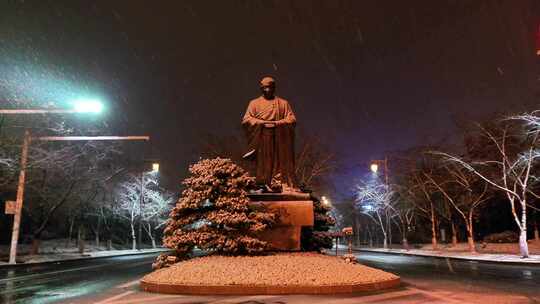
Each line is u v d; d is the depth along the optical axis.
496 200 49.12
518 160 31.09
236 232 16.02
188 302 11.48
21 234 46.53
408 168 47.72
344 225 74.81
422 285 15.22
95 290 14.75
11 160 27.56
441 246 51.22
